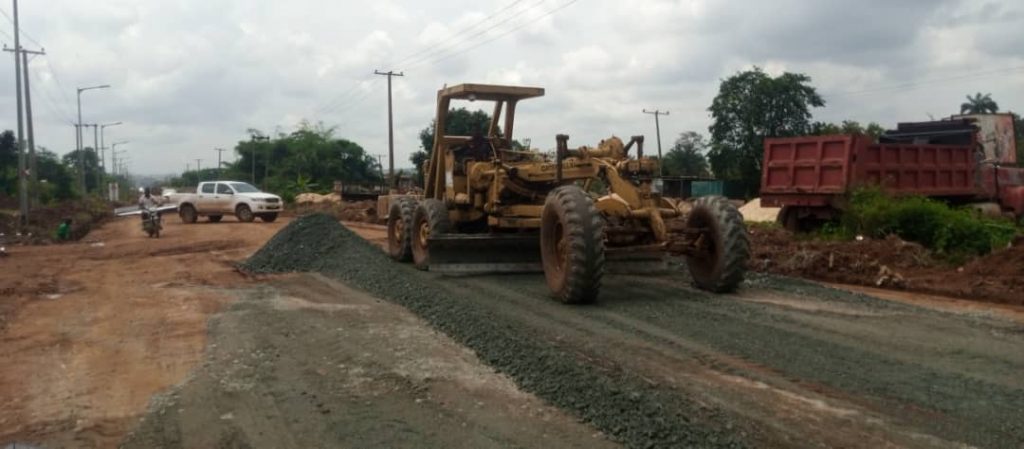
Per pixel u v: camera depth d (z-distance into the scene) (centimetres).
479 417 541
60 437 531
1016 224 1639
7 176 4784
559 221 961
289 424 541
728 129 4644
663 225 974
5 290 1206
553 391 579
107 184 9094
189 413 569
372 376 647
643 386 565
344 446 497
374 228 2864
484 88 1293
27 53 3312
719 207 991
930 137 1850
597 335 759
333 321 880
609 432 501
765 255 1407
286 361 707
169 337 827
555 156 1177
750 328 789
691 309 893
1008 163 2109
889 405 544
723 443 464
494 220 1187
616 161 1055
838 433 488
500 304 936
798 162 1644
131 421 561
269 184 7594
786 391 576
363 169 8575
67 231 2483
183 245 2025
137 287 1220
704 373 623
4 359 749
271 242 1606
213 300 1059
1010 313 939
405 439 505
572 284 910
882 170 1587
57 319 955
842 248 1339
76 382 664
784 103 4509
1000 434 488
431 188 1408
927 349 708
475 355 706
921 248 1313
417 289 1037
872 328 795
